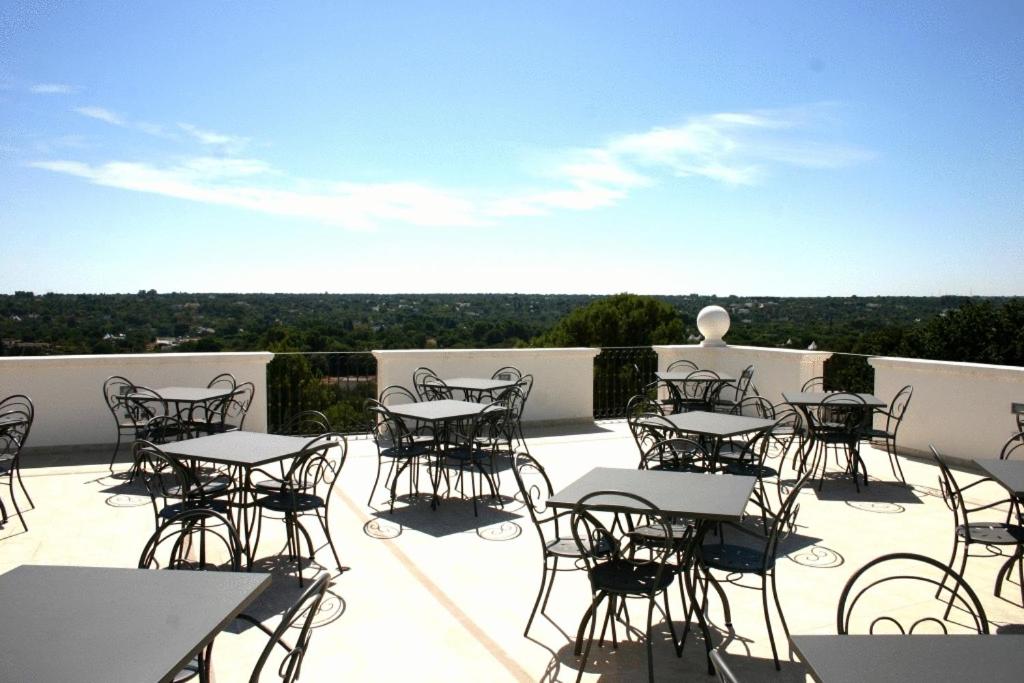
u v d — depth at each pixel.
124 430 7.89
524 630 3.53
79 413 7.75
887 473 7.00
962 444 7.24
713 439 5.30
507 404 7.41
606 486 3.44
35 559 4.53
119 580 2.18
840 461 7.53
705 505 3.09
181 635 1.80
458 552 4.68
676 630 3.54
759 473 4.98
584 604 3.85
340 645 3.36
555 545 3.63
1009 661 1.75
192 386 8.14
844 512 5.65
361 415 9.09
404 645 3.36
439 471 5.74
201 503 4.05
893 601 3.87
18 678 1.58
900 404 7.89
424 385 7.93
